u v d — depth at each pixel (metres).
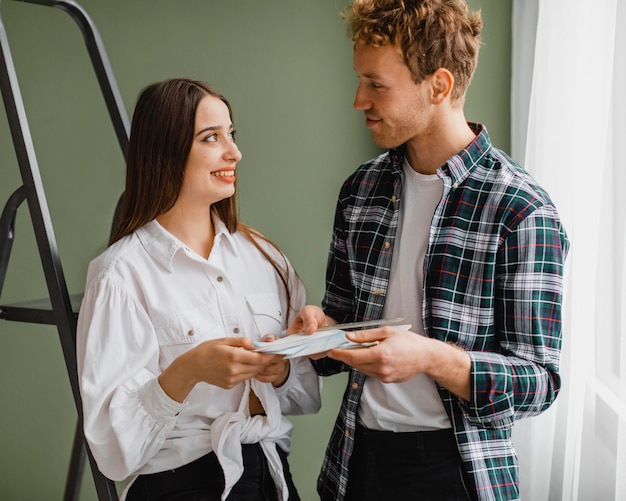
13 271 2.97
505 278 1.51
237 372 1.49
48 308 1.78
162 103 1.64
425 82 1.52
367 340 1.42
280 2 2.66
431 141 1.59
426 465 1.59
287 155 2.75
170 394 1.55
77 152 2.88
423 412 1.60
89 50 1.99
